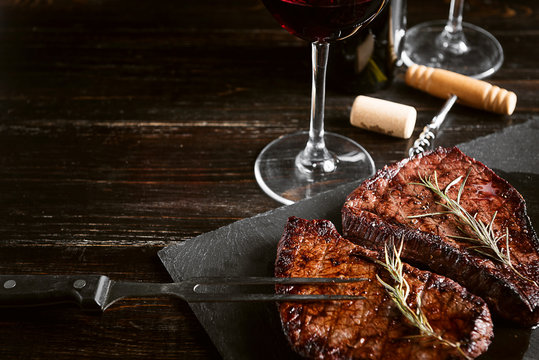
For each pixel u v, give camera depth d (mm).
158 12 741
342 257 455
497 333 447
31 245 517
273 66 671
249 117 619
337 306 431
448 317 424
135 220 533
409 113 577
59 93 646
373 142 590
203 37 707
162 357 450
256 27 718
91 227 529
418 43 686
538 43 683
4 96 644
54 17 735
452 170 507
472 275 453
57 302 455
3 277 458
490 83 638
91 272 498
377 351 414
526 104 617
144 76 664
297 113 622
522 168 549
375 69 618
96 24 725
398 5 600
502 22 713
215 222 530
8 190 558
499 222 476
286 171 565
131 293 452
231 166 576
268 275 483
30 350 454
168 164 579
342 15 458
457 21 679
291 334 423
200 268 488
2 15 737
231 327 454
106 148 593
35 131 608
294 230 469
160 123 615
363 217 475
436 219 477
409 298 431
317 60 522
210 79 659
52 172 573
